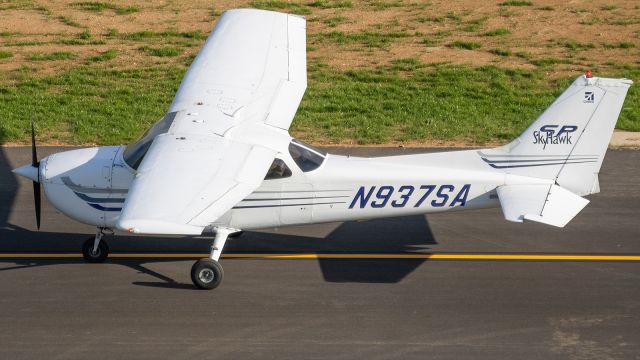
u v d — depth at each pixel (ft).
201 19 348.38
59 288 142.92
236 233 165.07
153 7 366.84
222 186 127.75
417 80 280.10
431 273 150.00
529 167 149.79
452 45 314.76
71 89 268.41
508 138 231.30
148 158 134.31
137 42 319.06
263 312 134.00
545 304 137.08
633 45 313.94
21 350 121.08
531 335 126.21
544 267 152.66
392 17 352.49
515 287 143.84
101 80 277.64
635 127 241.14
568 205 137.39
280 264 154.10
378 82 278.87
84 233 169.58
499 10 360.07
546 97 264.52
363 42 320.91
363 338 124.98
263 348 121.90
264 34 198.90
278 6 366.43
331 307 135.85
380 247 162.61
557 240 165.68
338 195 150.61
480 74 284.61
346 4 369.91
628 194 190.70
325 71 288.71
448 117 247.91
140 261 155.43
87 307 135.54
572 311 134.41
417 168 150.92
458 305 136.67
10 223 173.78
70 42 315.99
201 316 132.46
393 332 126.93
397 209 151.53
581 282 145.89
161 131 146.00
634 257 157.07
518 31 332.39
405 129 238.89
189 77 172.86
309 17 352.08
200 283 141.79
